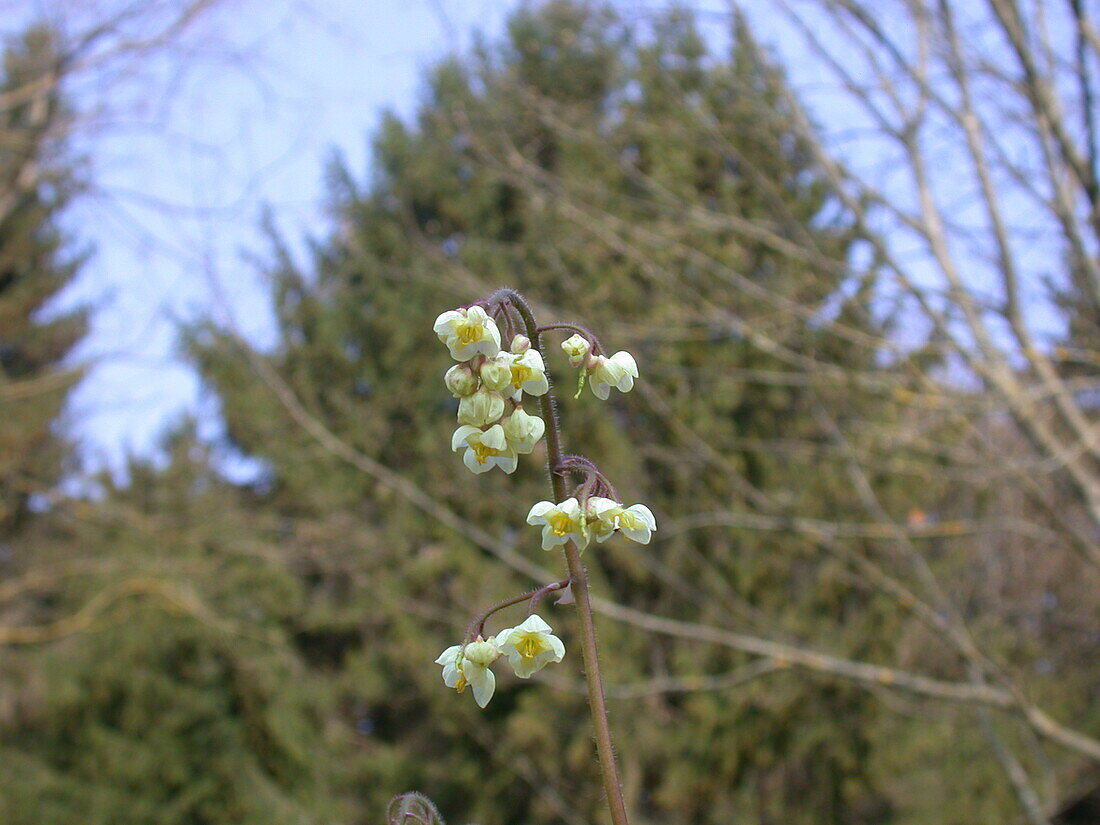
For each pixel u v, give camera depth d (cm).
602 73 1271
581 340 200
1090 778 1371
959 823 1285
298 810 1303
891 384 859
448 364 1388
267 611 1402
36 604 1612
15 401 1634
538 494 1230
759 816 1321
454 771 1339
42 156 1233
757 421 1219
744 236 1104
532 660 189
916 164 877
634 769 1236
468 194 1398
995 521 940
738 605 994
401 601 1293
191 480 1501
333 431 1422
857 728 1269
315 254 1559
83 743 1342
